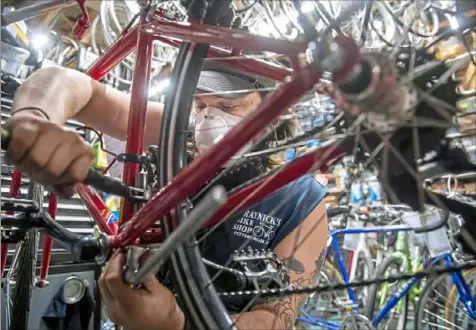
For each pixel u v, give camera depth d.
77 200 1.16
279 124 0.54
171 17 0.66
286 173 0.46
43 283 0.86
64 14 2.00
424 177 0.39
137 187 0.53
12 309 0.74
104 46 1.96
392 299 1.91
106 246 0.47
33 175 0.40
